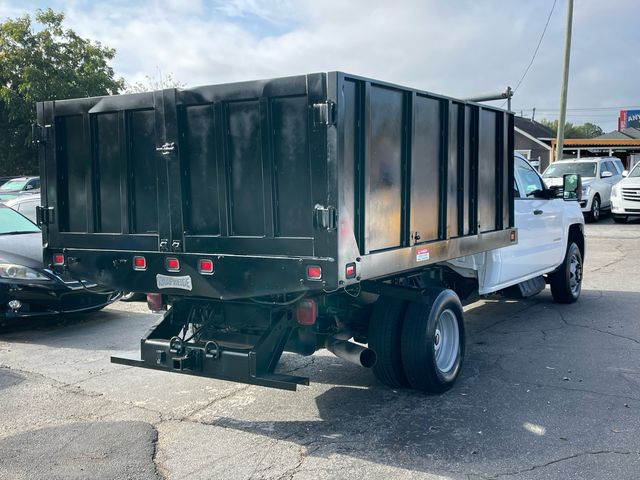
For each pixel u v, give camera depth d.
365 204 4.21
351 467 3.96
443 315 5.34
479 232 5.97
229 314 4.91
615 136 57.16
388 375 5.22
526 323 7.88
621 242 15.78
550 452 4.12
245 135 4.29
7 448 4.35
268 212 4.21
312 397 5.29
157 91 4.59
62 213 5.21
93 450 4.29
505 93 9.98
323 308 4.85
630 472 3.83
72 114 5.04
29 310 7.48
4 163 31.47
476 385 5.52
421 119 4.96
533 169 8.38
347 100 4.05
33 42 30.17
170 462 4.09
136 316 8.79
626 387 5.37
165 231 4.67
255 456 4.16
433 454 4.13
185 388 5.58
